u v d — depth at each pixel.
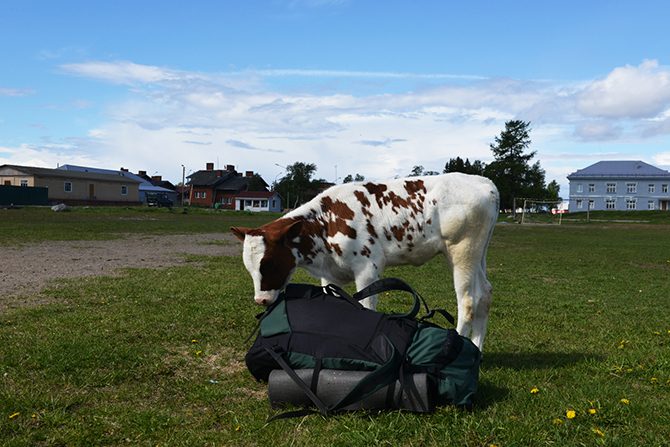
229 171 104.50
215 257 16.09
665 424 4.23
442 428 4.02
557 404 4.61
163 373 5.38
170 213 48.38
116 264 13.87
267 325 4.70
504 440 3.87
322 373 4.35
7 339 6.26
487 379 5.25
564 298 10.55
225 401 4.71
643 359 6.04
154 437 3.96
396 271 14.39
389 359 4.27
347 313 4.63
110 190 74.75
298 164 99.00
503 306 9.46
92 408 4.47
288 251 5.55
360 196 5.95
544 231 39.53
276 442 3.90
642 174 98.25
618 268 16.27
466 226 5.89
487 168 88.81
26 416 4.23
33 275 11.46
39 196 60.38
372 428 4.01
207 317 7.71
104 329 6.84
